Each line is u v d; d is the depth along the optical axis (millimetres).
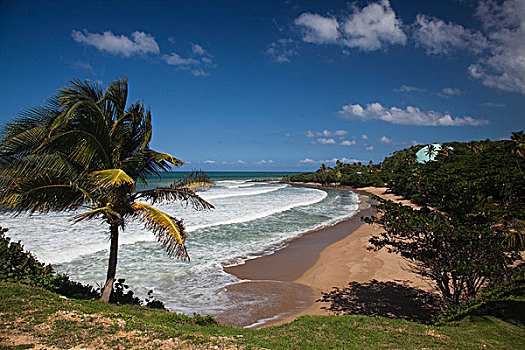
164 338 4801
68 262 12258
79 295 7242
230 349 4703
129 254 13820
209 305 9273
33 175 5285
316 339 5898
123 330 4934
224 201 36969
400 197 46312
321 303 9531
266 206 32875
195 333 5391
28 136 5297
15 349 3926
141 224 20141
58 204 5676
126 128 6855
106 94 6285
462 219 7723
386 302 9492
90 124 5637
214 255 14391
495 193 13148
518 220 7547
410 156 74625
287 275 12102
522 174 18656
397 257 14406
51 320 4914
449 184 8461
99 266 11938
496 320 6926
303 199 43219
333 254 15094
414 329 6656
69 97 5629
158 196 7043
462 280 7719
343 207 36125
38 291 6168
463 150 50344
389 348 5492
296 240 17969
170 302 9367
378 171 91125
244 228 20938
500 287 8172
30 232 16562
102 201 6238
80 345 4266
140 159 6391
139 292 9930
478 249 6926
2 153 5137
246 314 8734
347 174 92438
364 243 17297
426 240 7758
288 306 9328
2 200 5074
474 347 5602
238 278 11617
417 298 9664
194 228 20094
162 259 13305
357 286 10922
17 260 6980
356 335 6207
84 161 5566
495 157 31219
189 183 7312
